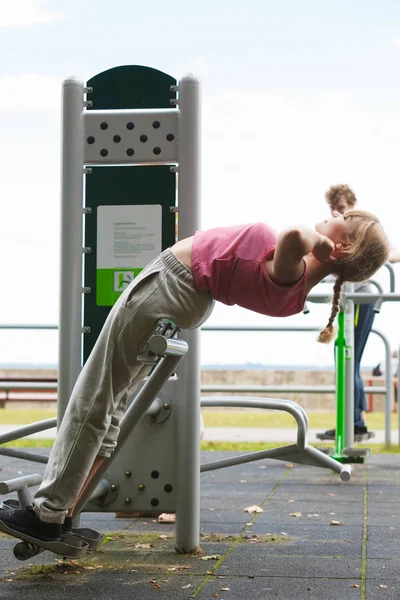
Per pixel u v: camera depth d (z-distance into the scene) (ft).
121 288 15.53
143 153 15.37
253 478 25.29
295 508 19.92
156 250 15.48
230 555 14.99
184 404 15.25
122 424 13.65
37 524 12.89
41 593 12.53
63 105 15.58
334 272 12.66
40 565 14.25
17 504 13.99
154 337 12.03
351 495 21.89
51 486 12.82
